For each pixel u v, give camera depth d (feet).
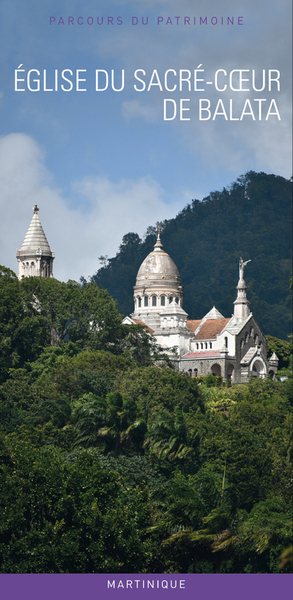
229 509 266.98
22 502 238.48
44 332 512.22
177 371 493.77
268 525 301.43
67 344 500.74
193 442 343.46
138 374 446.19
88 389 431.43
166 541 247.29
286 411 422.00
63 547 229.66
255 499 339.98
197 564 273.54
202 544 252.01
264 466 346.95
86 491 247.91
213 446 357.41
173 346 547.08
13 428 360.07
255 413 407.64
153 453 335.67
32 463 254.06
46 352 494.59
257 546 273.75
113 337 527.40
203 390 473.67
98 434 339.98
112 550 236.84
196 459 347.36
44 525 239.09
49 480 242.99
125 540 236.84
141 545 239.30
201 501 265.75
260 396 472.85
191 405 434.71
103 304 523.70
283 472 350.84
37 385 433.48
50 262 594.65
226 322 562.66
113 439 343.46
